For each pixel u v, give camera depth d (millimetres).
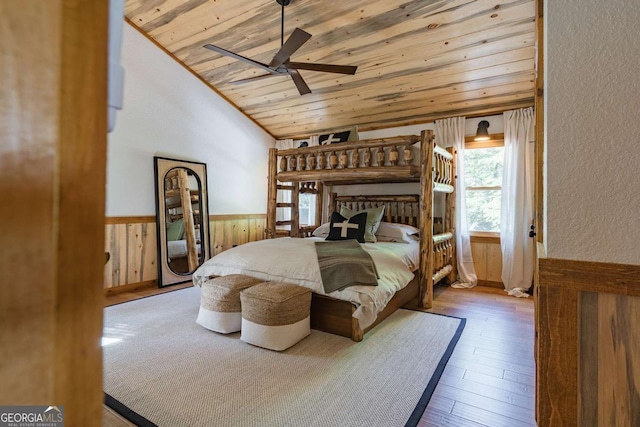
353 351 2318
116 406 1662
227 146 5137
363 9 3059
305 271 2727
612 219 817
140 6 3609
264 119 5539
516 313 3191
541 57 1833
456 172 4340
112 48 417
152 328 2721
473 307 3385
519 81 3580
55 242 324
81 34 350
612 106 813
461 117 4340
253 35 3670
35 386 317
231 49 3943
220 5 3361
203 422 1547
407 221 4605
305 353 2279
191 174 4574
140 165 4016
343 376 1975
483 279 4316
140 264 4016
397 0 2914
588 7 836
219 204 5016
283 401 1719
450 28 3086
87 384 362
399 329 2748
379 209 4215
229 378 1940
